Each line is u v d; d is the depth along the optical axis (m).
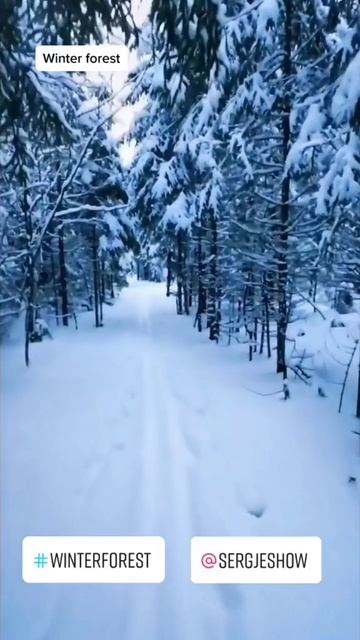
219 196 12.07
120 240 20.36
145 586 3.90
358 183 6.13
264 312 12.60
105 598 3.76
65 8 4.06
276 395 8.85
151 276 56.59
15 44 4.36
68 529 4.70
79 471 6.04
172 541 4.51
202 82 4.41
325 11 8.14
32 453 6.65
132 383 10.58
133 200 19.97
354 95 5.19
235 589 3.86
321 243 7.47
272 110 9.04
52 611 3.62
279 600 3.74
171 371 11.53
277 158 10.17
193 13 3.79
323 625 3.48
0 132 5.66
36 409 8.75
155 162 18.28
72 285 22.98
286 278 9.63
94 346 15.41
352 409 8.02
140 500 5.28
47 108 5.89
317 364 10.29
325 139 7.41
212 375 10.85
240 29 7.96
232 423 7.63
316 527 4.70
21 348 15.04
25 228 13.41
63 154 14.10
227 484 5.64
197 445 6.83
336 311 12.33
